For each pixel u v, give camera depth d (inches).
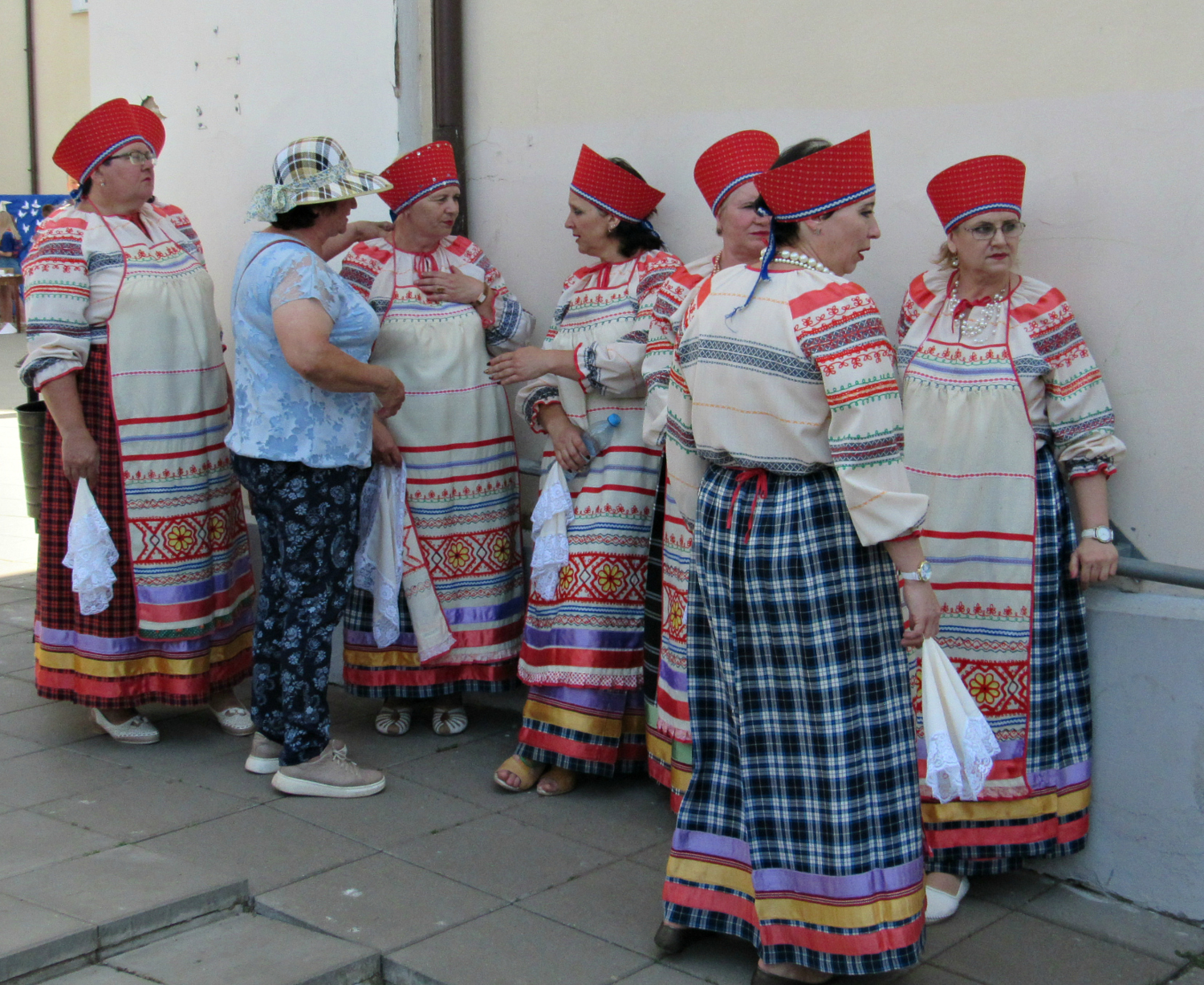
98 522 143.6
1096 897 118.3
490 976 101.7
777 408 92.0
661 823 133.6
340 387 128.4
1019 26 115.8
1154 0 108.3
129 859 120.0
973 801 115.6
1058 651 114.9
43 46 625.9
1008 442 112.8
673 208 142.6
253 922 111.6
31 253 142.9
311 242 132.1
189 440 148.6
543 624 139.6
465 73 160.4
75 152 142.6
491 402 151.0
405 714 160.4
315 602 135.3
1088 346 115.6
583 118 149.3
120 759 149.6
